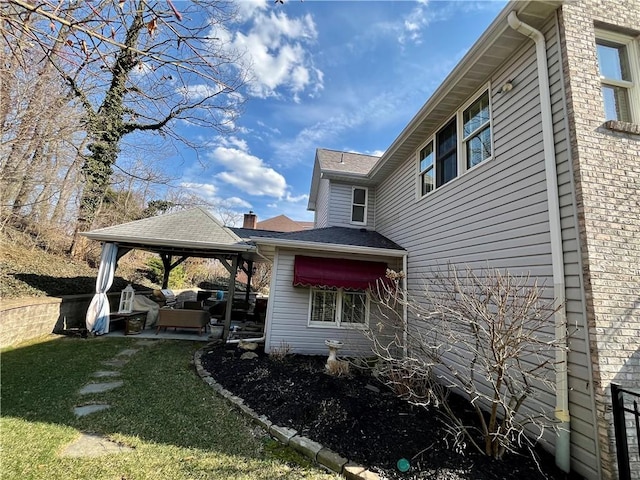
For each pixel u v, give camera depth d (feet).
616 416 14.42
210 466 14.92
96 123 30.66
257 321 60.80
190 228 47.11
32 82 23.81
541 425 15.21
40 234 53.57
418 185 36.45
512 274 20.88
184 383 25.81
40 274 46.55
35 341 36.63
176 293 74.02
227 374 28.04
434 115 31.60
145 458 15.15
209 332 48.96
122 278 66.59
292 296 38.24
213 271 119.96
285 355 34.42
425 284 32.58
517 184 21.16
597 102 17.95
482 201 24.70
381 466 15.14
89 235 41.91
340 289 39.22
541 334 17.95
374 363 33.68
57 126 28.32
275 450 16.85
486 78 25.48
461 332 20.65
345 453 16.16
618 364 15.14
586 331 15.67
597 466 14.43
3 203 39.73
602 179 17.01
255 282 109.19
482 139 25.98
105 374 26.81
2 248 45.93
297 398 22.45
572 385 16.10
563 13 18.67
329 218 51.13
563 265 17.25
